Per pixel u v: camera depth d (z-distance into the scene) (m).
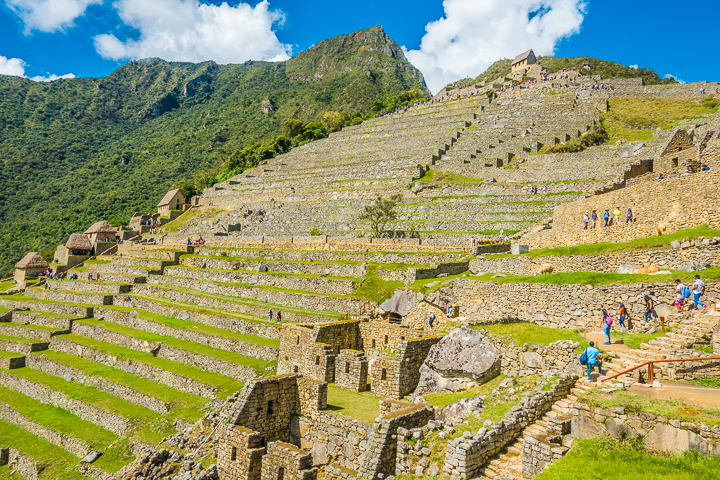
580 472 13.00
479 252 42.00
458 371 22.25
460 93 145.38
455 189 67.88
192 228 90.94
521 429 16.92
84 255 90.75
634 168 39.94
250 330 41.16
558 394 18.00
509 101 116.31
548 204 54.25
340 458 19.62
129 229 101.75
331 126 158.12
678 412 13.01
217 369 36.59
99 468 29.64
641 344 18.95
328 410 21.59
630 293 22.70
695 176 26.30
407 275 38.56
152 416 33.41
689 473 11.80
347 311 39.91
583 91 111.19
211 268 63.66
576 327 25.06
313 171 98.44
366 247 54.16
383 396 23.56
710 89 101.19
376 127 122.81
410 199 67.88
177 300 55.91
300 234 68.62
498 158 78.69
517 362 21.36
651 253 25.19
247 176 114.50
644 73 160.00
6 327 56.59
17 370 47.66
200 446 27.36
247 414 21.27
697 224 25.97
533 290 27.70
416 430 17.14
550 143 84.44
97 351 45.81
